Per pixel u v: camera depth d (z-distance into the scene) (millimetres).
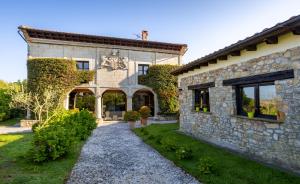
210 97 9031
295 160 5160
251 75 6590
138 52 22016
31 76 18078
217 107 8508
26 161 6441
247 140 6812
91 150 8258
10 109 20859
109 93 28453
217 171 5414
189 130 11016
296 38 5047
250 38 5660
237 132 7301
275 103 5902
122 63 21281
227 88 7863
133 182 5031
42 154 6383
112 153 7797
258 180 4738
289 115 5301
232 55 7109
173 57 23250
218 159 6387
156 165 6332
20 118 22609
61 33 18984
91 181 5078
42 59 18203
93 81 20250
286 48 5344
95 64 20484
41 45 19094
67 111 13336
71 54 19812
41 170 5660
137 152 7953
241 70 7066
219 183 4734
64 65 18719
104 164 6430
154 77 21578
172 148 7789
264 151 6113
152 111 23719
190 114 10961
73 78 19219
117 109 28703
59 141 6914
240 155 6723
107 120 21328
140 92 25688
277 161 5668
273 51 5754
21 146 8586
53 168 5844
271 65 5816
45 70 18188
